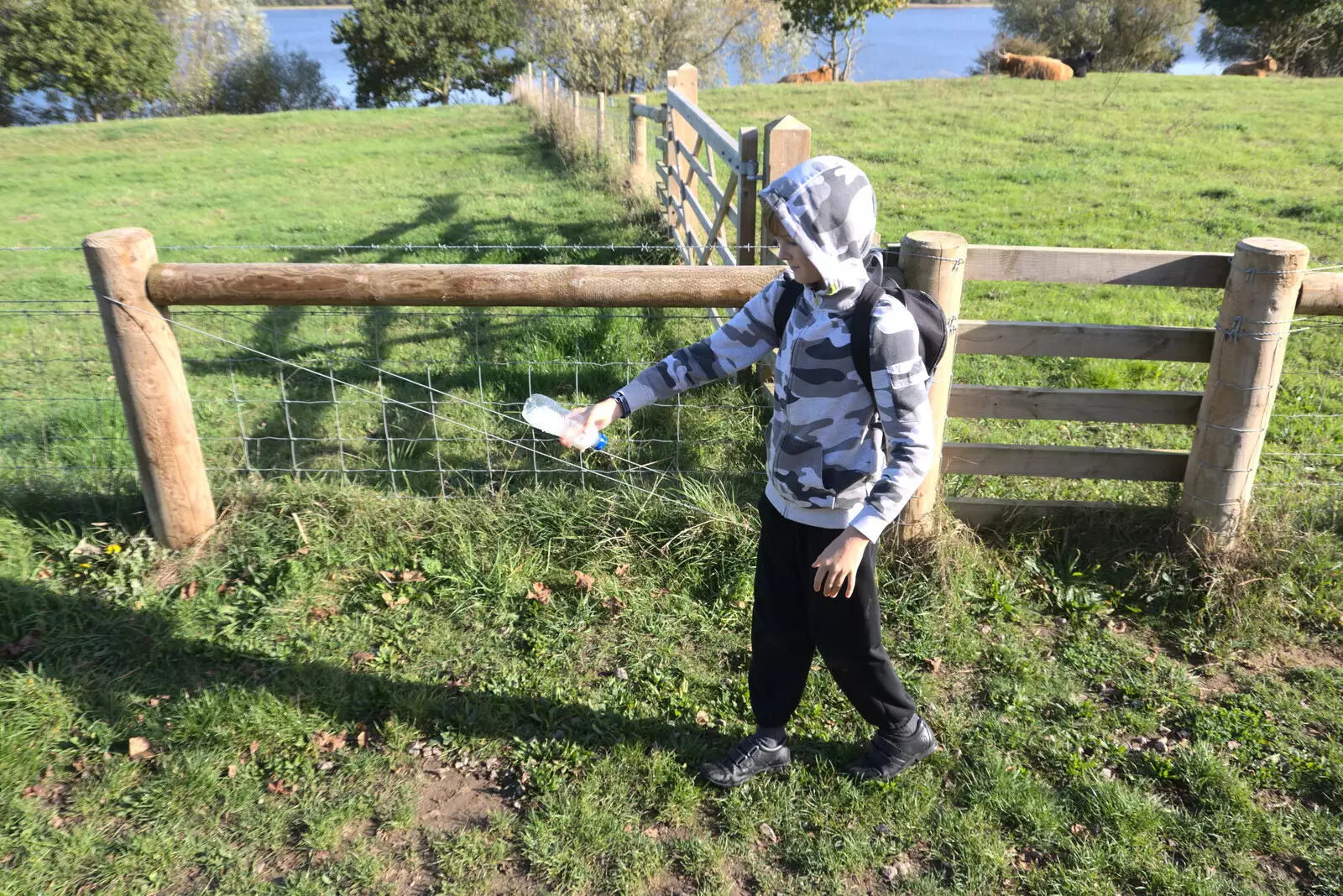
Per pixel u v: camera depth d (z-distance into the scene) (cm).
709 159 655
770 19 3406
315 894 245
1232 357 334
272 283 348
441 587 363
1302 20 2703
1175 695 311
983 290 718
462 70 3669
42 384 568
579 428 242
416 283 349
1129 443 478
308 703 308
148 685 315
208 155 1488
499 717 303
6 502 393
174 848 259
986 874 249
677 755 289
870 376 210
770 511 244
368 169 1323
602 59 3238
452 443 475
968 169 1161
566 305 354
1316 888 242
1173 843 257
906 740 273
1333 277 323
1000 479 424
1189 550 358
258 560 372
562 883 249
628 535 380
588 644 337
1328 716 301
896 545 364
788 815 268
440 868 253
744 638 340
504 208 1023
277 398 539
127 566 366
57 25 3069
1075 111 1572
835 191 199
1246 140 1298
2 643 329
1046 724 301
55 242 949
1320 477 433
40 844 259
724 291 348
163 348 354
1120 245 830
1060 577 367
